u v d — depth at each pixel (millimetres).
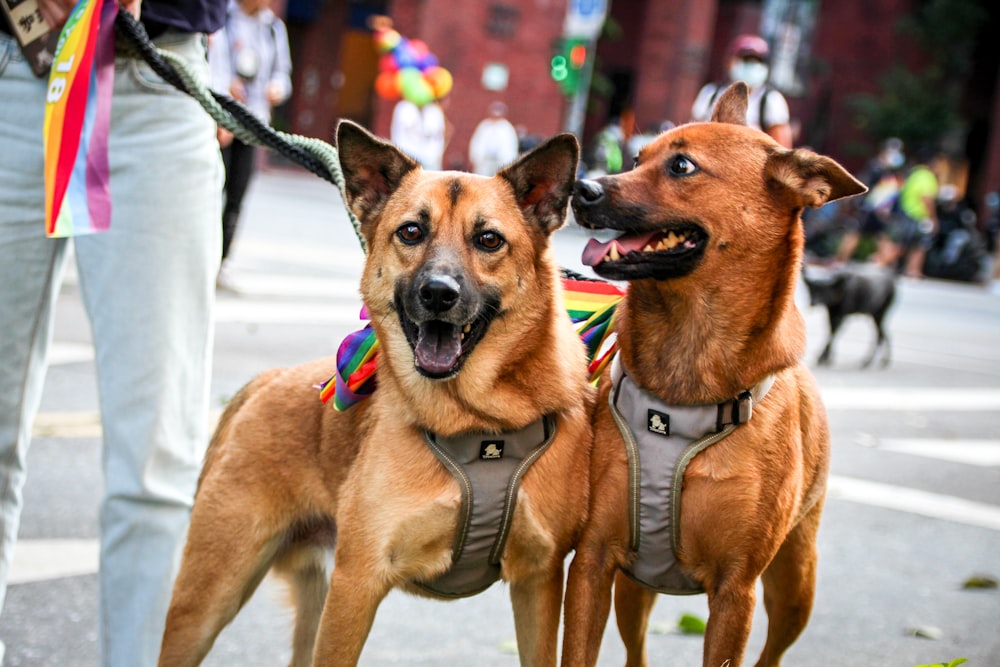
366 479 3520
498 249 3609
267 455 3854
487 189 3736
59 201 3424
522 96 30375
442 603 5121
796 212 3662
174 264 3717
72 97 3447
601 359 4020
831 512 6625
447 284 3449
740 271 3557
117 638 3723
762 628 5121
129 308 3668
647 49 31656
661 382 3555
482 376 3465
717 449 3480
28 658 4082
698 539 3514
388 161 3906
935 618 5148
